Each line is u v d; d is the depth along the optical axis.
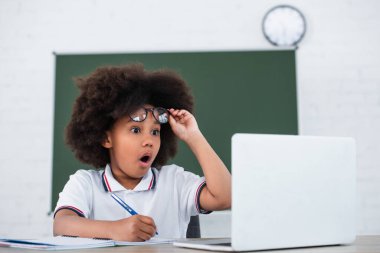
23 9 3.28
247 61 3.08
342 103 3.13
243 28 3.19
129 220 0.98
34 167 3.16
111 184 1.30
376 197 3.05
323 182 0.86
